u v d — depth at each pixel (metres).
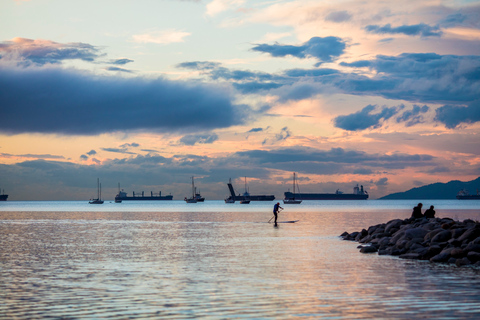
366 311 17.25
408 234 37.41
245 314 16.89
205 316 16.64
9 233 55.88
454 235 34.72
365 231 46.97
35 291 20.69
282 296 19.67
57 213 146.50
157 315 16.78
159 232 57.31
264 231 58.56
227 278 23.86
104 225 74.56
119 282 22.77
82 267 27.64
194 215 124.31
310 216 114.25
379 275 24.80
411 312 17.09
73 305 18.19
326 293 20.25
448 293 20.20
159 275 24.80
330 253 34.69
